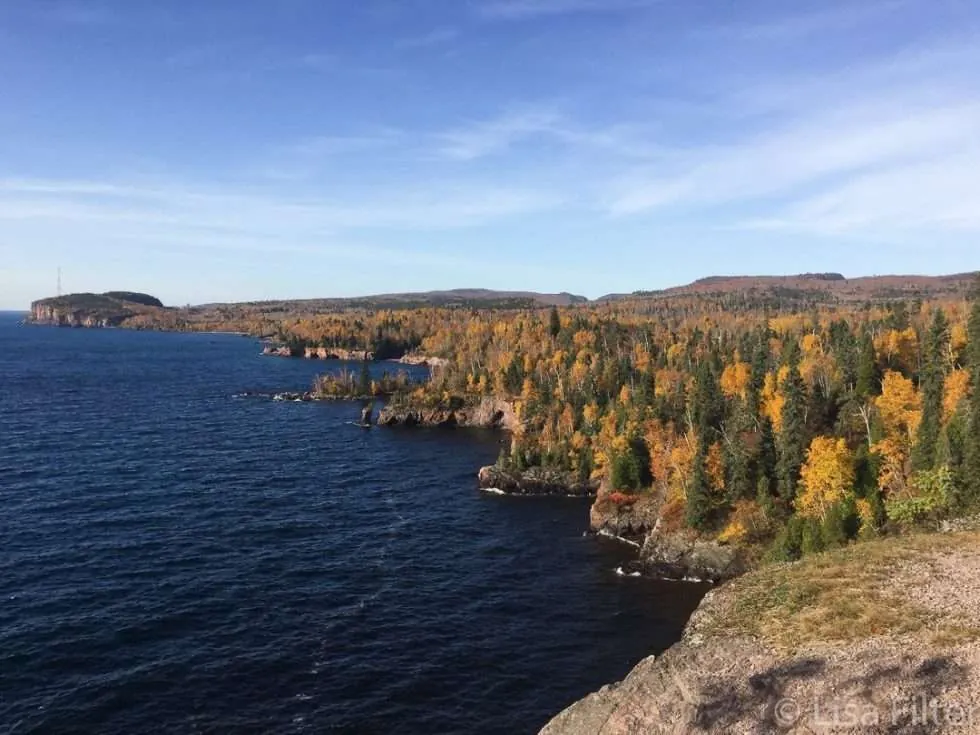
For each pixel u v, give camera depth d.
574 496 99.31
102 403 161.25
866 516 59.09
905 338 112.06
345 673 46.50
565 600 61.12
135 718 40.62
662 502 80.94
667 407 102.38
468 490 99.81
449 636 52.78
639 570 69.38
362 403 186.25
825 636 29.61
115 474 95.00
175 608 54.59
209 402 172.88
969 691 25.83
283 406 174.00
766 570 39.19
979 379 63.53
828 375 103.69
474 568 67.88
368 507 87.00
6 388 181.25
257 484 94.19
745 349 144.25
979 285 110.75
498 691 45.38
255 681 44.97
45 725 39.66
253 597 57.47
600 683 46.75
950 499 56.94
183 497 85.44
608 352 177.62
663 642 53.16
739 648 30.27
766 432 78.25
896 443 68.94
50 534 69.62
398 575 64.50
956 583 32.69
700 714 28.03
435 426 157.88
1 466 96.56
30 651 47.12
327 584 61.22
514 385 162.62
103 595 56.25
